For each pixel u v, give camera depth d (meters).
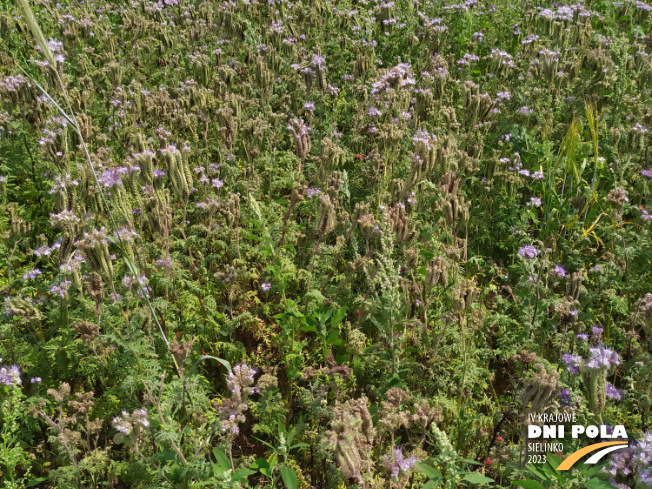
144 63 8.80
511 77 8.04
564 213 5.83
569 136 5.71
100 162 5.14
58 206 4.61
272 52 7.95
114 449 3.89
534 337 4.44
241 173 6.02
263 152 6.44
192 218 5.77
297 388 4.20
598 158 6.21
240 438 4.04
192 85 7.51
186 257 5.03
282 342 4.40
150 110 6.64
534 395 3.11
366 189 6.08
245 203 5.77
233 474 3.05
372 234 4.67
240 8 10.30
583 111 7.28
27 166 6.36
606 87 7.21
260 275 4.98
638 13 10.07
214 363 4.53
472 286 3.99
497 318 4.41
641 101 7.40
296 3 10.22
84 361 4.02
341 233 5.37
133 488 3.57
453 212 4.75
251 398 4.16
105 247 3.71
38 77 7.74
